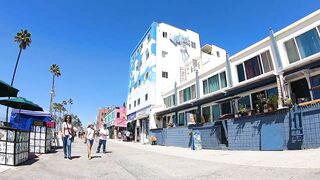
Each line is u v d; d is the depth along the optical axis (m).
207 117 24.05
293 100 15.70
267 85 17.66
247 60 20.64
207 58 31.78
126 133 44.28
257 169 7.52
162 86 36.56
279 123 13.17
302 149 11.91
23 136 10.02
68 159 11.62
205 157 12.16
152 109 35.31
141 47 43.31
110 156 13.43
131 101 46.84
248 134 14.90
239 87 18.88
